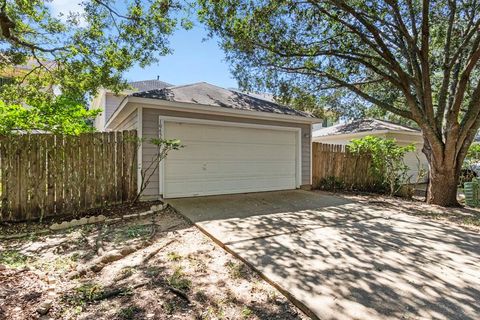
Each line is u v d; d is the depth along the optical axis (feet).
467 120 22.26
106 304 7.54
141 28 25.36
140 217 17.16
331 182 31.71
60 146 17.26
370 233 14.46
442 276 9.55
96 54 28.17
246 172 26.27
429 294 8.32
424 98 23.20
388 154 29.81
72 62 28.53
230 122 25.17
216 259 11.02
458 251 12.01
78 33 27.76
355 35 26.61
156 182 21.75
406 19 25.27
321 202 22.58
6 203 15.60
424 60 22.30
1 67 30.27
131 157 20.34
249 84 30.99
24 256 10.84
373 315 7.21
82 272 9.37
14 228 14.71
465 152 23.57
